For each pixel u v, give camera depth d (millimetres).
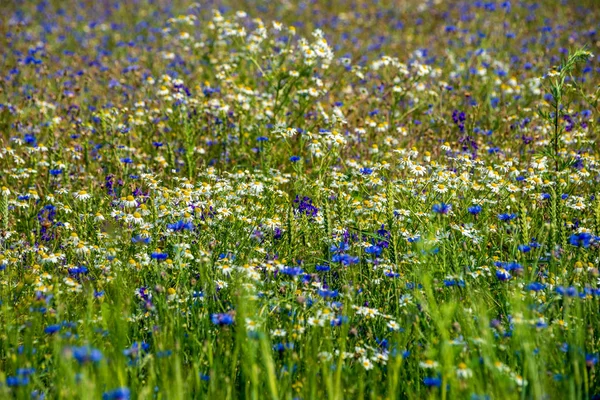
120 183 7613
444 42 14945
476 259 5633
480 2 18062
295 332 4566
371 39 16406
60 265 5773
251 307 4652
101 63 13289
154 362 4266
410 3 20703
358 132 8719
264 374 4133
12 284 5426
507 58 12812
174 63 12508
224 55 12336
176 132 9383
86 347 3488
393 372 4145
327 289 5160
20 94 10820
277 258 5691
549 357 4254
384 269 5418
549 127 8852
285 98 9117
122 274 5391
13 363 4098
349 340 4652
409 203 6633
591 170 7414
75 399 3824
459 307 4645
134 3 21797
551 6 18062
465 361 4195
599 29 14977
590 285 4961
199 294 4980
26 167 8398
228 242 6016
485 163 8148
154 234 6000
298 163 7598
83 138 8953
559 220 5660
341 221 5977
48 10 20766
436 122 9672
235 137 9102
